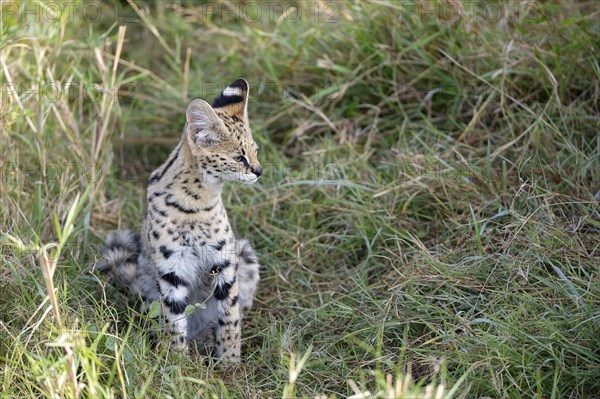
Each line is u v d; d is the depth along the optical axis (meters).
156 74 20.92
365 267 15.15
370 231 15.79
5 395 11.45
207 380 12.33
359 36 18.59
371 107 18.27
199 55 20.89
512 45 16.92
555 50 16.81
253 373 13.20
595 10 17.69
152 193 13.52
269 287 15.48
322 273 15.55
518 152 16.09
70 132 16.77
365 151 17.23
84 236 15.25
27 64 17.06
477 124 17.23
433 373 11.77
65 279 13.59
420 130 17.80
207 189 13.23
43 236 15.08
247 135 13.62
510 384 11.67
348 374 12.43
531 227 14.12
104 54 18.52
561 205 14.76
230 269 13.67
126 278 14.62
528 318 12.52
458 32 17.62
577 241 13.72
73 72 18.02
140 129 19.55
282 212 16.92
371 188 16.53
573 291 12.42
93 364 11.07
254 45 19.98
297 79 19.22
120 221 16.56
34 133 16.20
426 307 13.20
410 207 16.03
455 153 16.55
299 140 18.25
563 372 11.66
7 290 13.43
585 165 15.23
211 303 14.45
